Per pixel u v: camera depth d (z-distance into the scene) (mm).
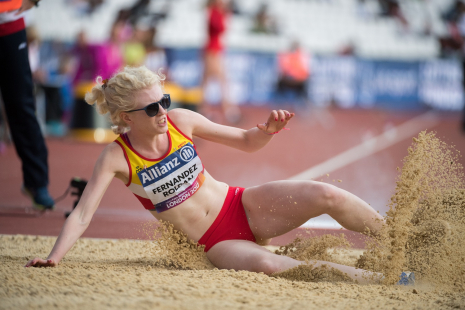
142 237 19438
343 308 9906
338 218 13445
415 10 85562
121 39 73688
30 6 21266
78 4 75500
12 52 20875
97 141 50375
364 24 86000
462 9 85625
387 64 84125
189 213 13797
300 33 83938
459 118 75562
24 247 16719
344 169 38625
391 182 33594
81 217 12992
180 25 77812
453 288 11812
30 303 9594
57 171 34781
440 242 12570
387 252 12539
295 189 13648
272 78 81000
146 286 11016
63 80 56688
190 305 9727
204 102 62844
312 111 77250
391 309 9938
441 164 13719
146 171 13320
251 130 14672
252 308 9695
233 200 14445
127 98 12766
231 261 13242
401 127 65062
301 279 12422
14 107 21531
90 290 10625
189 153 13750
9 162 39312
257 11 82438
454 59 85062
